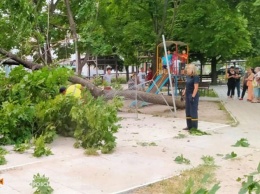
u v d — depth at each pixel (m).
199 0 18.78
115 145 7.17
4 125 7.61
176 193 4.94
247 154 7.00
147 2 18.72
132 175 5.66
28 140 7.64
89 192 4.90
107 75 17.64
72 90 9.13
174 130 9.40
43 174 5.67
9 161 6.37
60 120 8.22
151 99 12.62
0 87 8.73
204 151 7.24
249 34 23.64
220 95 20.97
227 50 24.25
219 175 5.73
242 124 10.55
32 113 7.86
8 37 13.15
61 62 16.53
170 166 6.14
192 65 9.09
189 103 9.20
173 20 18.78
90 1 14.60
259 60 33.06
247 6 16.77
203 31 20.30
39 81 8.64
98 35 14.80
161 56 19.42
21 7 12.13
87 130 7.37
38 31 13.80
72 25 15.30
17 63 13.59
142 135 8.73
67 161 6.44
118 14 19.16
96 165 6.19
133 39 20.12
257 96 17.02
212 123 10.52
